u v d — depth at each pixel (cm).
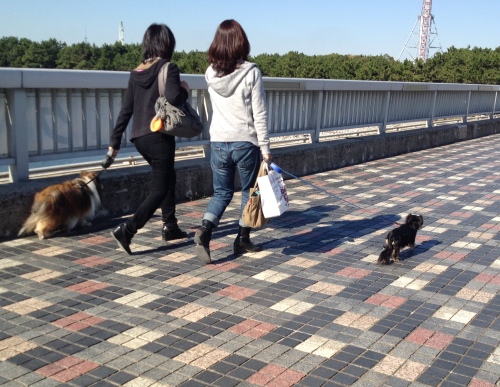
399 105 1309
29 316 410
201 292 462
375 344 385
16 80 570
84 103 665
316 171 1011
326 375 345
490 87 1745
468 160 1218
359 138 1158
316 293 468
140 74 522
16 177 610
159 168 531
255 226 529
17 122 595
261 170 526
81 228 618
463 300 463
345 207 757
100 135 690
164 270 507
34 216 574
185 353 365
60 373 338
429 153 1318
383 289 482
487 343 391
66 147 655
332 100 1077
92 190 607
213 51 505
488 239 632
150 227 634
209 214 520
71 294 450
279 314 427
